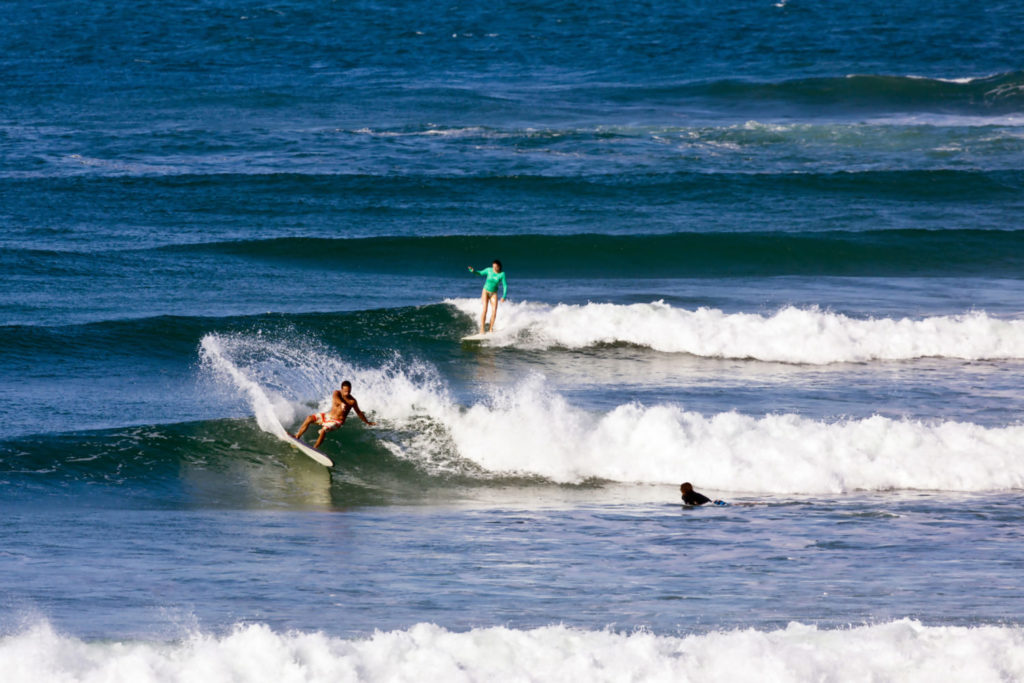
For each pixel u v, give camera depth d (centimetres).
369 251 9981
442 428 5469
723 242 10556
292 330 7325
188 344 6919
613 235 10562
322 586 3378
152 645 2755
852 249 10556
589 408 5850
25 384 6047
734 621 3005
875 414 5834
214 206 11338
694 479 4997
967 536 4081
